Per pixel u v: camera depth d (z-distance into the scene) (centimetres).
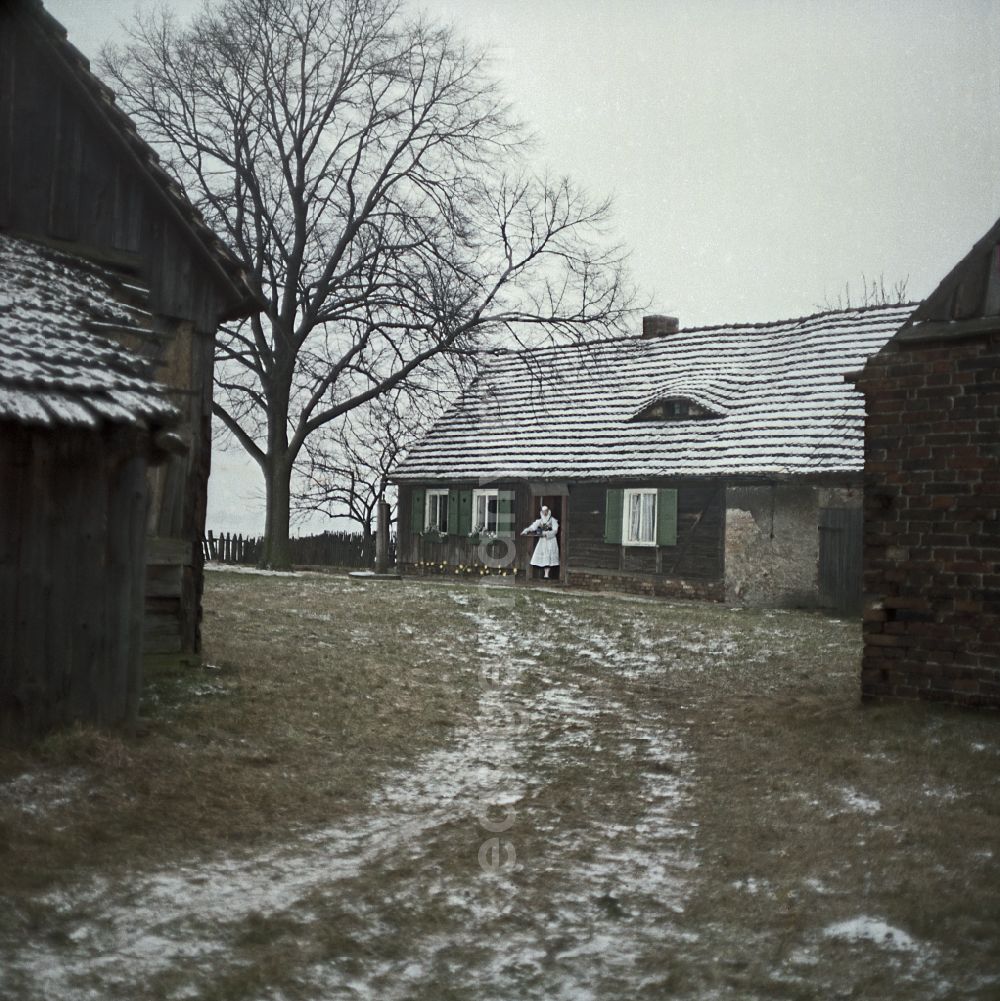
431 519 3095
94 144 1001
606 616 1780
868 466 929
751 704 1009
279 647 1223
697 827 633
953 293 889
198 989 412
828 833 609
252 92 2541
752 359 2777
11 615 740
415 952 454
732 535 2358
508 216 2758
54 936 456
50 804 628
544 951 456
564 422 2916
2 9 948
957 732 810
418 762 789
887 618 921
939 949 449
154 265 1038
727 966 438
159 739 783
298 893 517
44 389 732
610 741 869
